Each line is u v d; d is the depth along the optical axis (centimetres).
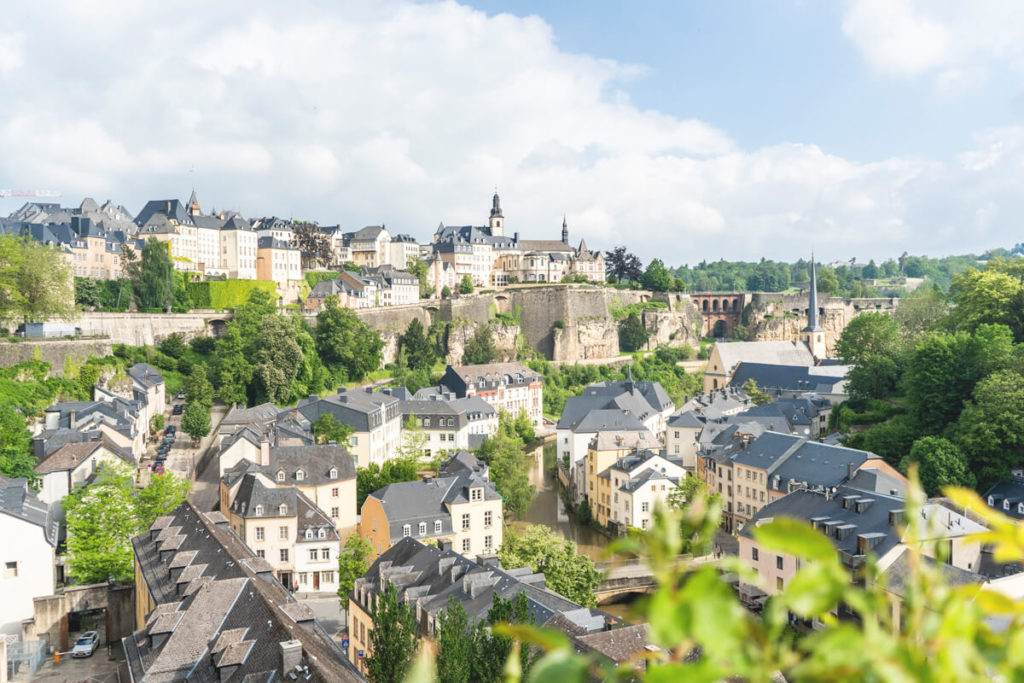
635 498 12056
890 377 15588
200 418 14000
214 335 19738
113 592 7919
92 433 11188
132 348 17138
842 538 8962
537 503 14950
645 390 19738
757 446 12900
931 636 419
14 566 8006
